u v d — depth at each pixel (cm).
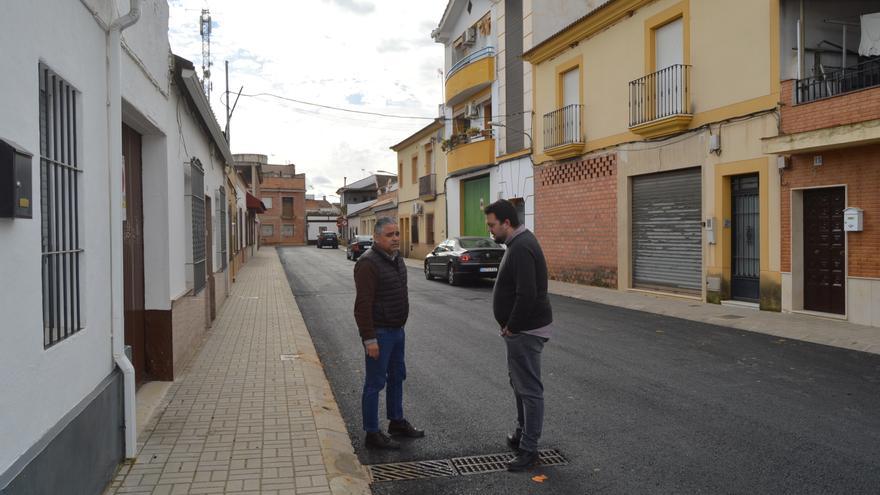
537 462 446
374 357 476
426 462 454
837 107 976
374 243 489
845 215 968
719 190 1233
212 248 1091
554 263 1838
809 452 455
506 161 2131
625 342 882
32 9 283
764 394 612
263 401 580
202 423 512
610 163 1574
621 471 428
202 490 381
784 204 1084
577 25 1650
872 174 940
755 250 1185
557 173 1814
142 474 403
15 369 257
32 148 282
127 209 563
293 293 1608
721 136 1221
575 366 736
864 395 605
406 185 3525
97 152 385
